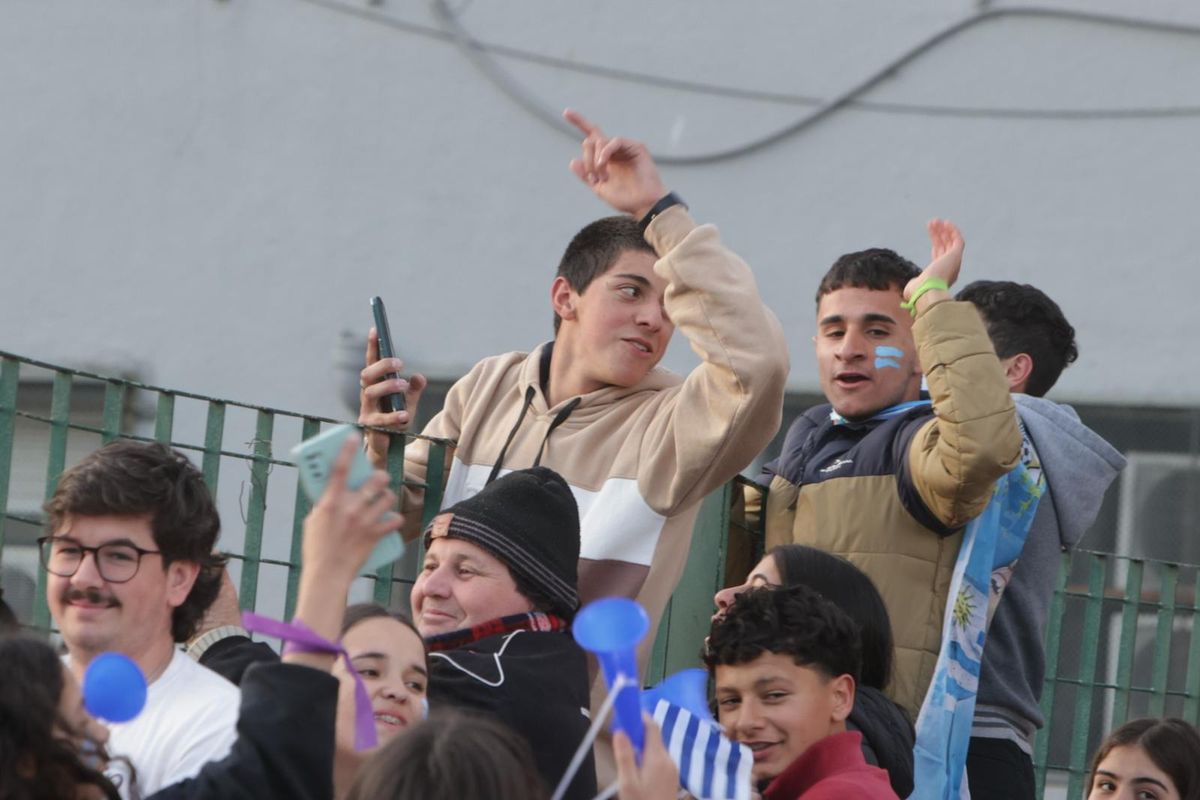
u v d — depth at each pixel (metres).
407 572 14.44
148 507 8.17
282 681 6.91
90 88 26.45
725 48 24.56
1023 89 23.64
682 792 9.00
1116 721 15.38
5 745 6.53
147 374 25.62
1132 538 22.66
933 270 11.65
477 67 25.31
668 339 11.72
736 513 12.88
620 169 11.45
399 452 11.35
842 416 12.52
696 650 12.52
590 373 11.66
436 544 9.88
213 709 7.95
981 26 23.80
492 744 6.35
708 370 11.00
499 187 25.16
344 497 7.05
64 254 26.20
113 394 10.41
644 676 11.17
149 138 26.22
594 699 10.69
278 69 25.97
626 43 24.92
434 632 9.67
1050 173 23.50
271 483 23.28
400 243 25.28
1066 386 23.11
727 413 10.83
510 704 9.17
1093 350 23.14
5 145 26.55
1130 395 22.92
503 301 24.94
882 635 10.42
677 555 11.23
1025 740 12.27
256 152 25.91
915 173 23.84
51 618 10.19
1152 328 23.02
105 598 8.09
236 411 25.16
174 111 26.22
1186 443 22.69
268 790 6.82
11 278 26.34
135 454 8.31
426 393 24.94
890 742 9.89
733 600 9.70
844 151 24.08
